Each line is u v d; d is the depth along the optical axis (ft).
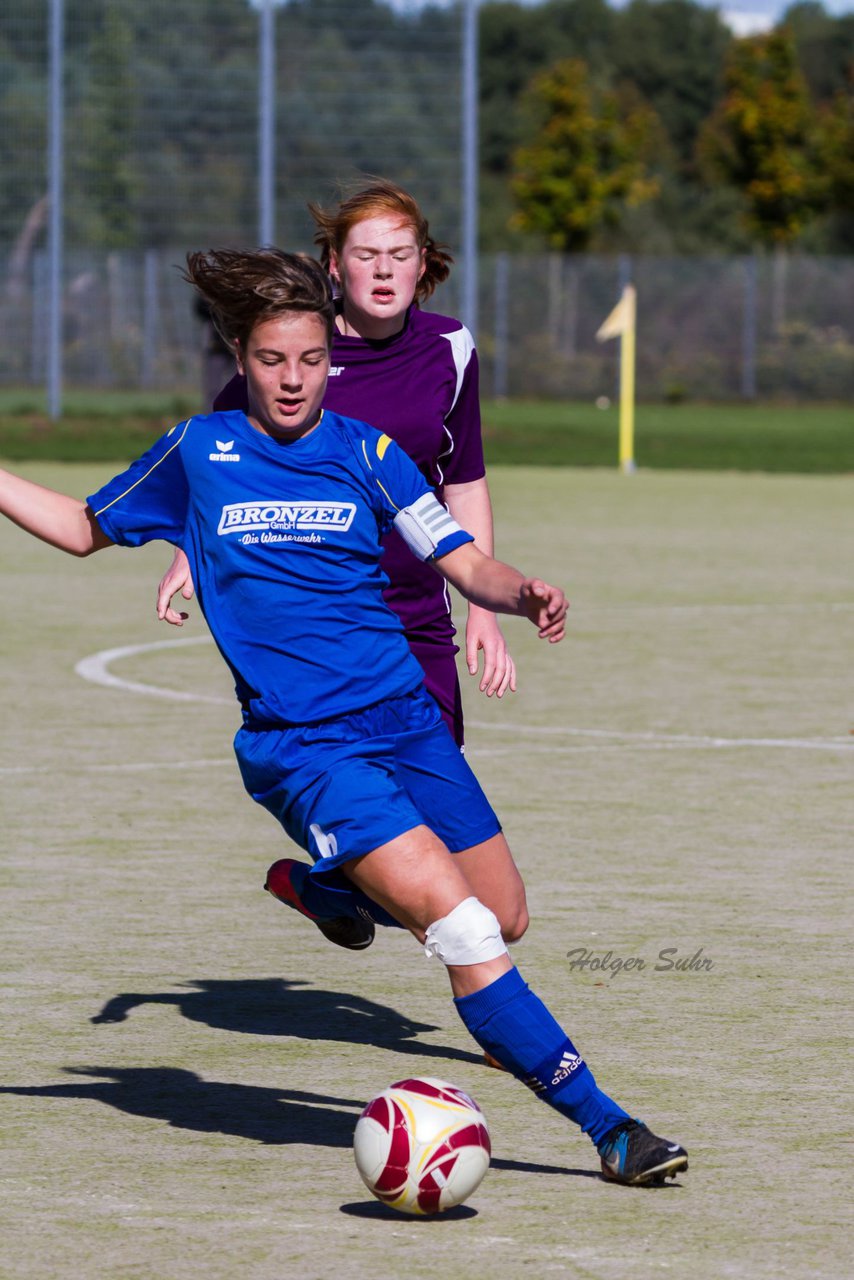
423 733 50.70
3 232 458.91
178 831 90.27
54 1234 44.62
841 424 493.77
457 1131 45.27
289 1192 47.47
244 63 447.42
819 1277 42.19
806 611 175.01
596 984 65.98
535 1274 42.24
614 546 230.48
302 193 445.37
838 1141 51.19
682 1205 46.57
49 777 102.27
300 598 48.62
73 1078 56.49
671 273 559.79
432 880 46.55
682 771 104.47
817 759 108.27
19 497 51.24
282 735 48.37
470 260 431.02
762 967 68.13
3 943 71.20
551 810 94.43
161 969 68.23
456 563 49.26
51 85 445.37
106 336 463.01
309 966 69.15
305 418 48.85
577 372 560.20
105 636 157.58
